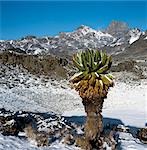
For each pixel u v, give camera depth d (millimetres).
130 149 12836
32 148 11148
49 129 12797
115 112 34531
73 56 10719
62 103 38875
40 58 58531
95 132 11086
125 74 64688
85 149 11195
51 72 53750
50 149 11352
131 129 20875
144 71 69125
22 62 53969
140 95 49062
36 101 36375
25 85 42969
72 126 15367
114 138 13438
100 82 10180
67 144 12125
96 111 10836
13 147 10820
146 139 14883
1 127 12430
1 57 52781
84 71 10305
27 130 12648
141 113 34375
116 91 50344
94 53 10398
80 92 10406
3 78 42875
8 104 29719
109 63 10422
